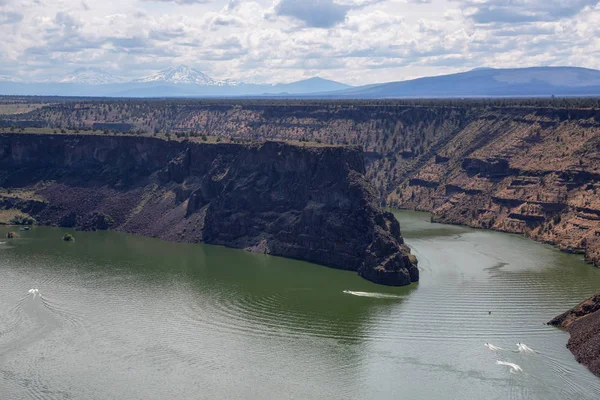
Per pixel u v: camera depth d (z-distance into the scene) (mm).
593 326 163625
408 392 141750
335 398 139250
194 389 142875
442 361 155875
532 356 158250
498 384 144875
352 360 156500
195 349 162625
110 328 175125
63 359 156750
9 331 172750
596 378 147125
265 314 186500
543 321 180500
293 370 151625
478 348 162750
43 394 140625
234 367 153000
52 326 176125
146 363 154875
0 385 144250
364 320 181625
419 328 175875
